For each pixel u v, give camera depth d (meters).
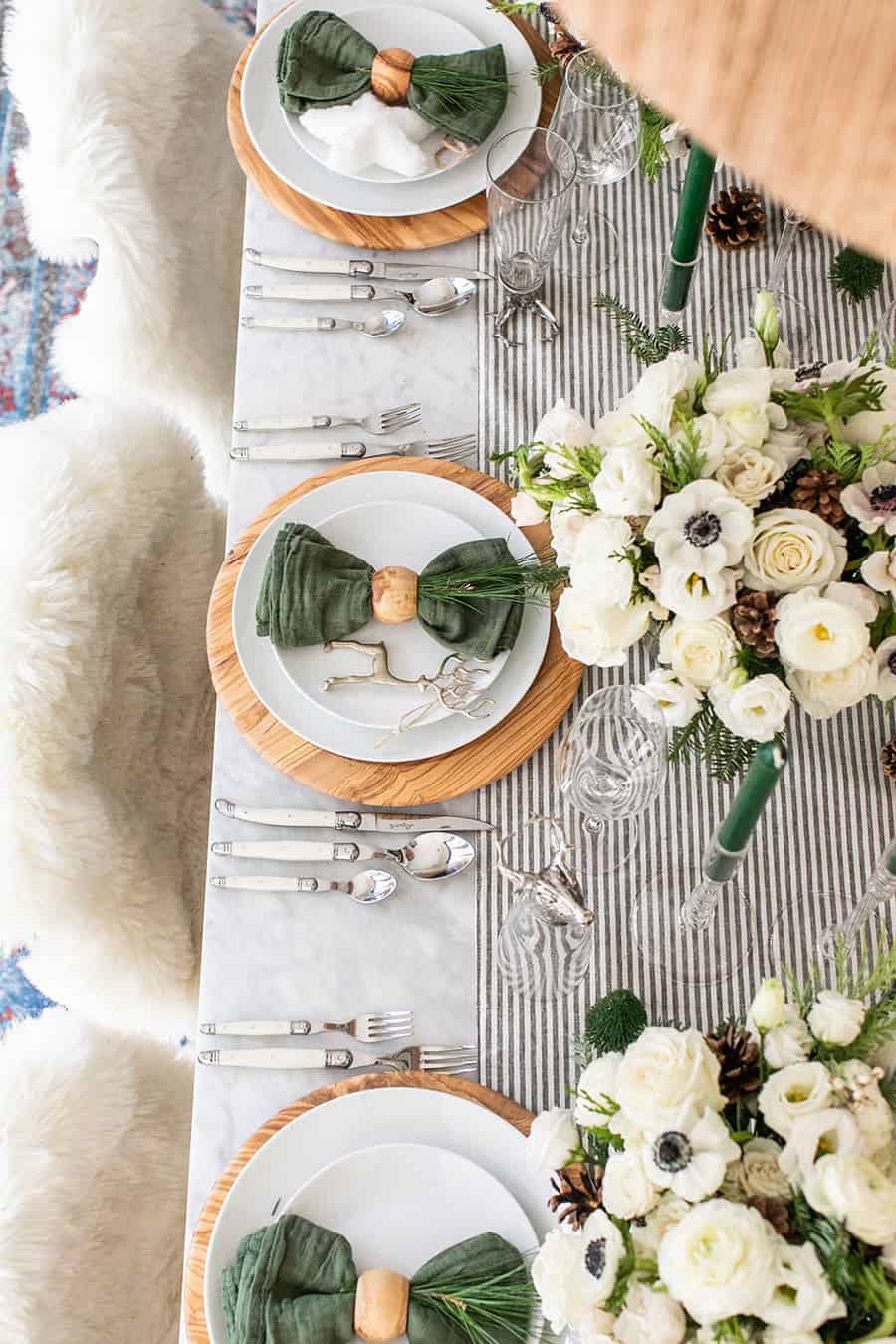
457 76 1.32
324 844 1.08
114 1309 1.29
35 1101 1.31
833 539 0.77
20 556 1.34
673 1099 0.65
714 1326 0.60
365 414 1.27
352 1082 0.99
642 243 1.35
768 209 1.34
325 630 1.11
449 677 1.11
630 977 1.05
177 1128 1.38
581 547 0.80
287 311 1.32
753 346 0.85
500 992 1.04
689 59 0.19
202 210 1.66
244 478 1.24
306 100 1.35
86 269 2.54
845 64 0.18
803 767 1.12
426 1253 0.92
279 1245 0.89
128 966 1.35
